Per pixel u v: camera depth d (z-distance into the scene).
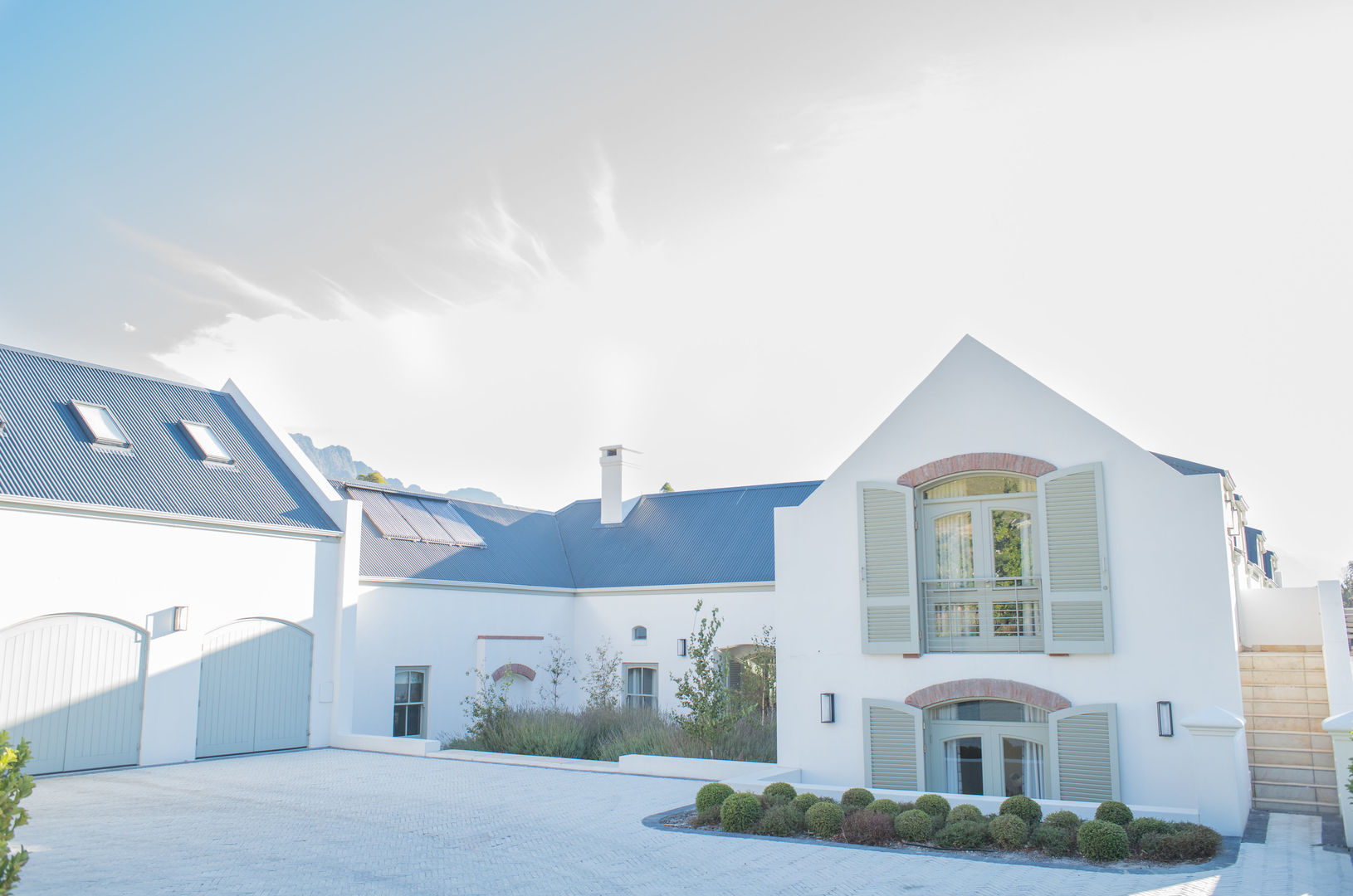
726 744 16.56
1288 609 15.38
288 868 8.85
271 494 18.72
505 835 10.52
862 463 14.95
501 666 23.45
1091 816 11.16
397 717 21.17
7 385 16.59
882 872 8.91
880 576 14.43
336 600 19.12
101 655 15.12
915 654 14.01
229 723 16.95
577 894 8.06
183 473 17.48
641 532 27.75
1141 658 12.66
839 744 14.47
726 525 26.45
